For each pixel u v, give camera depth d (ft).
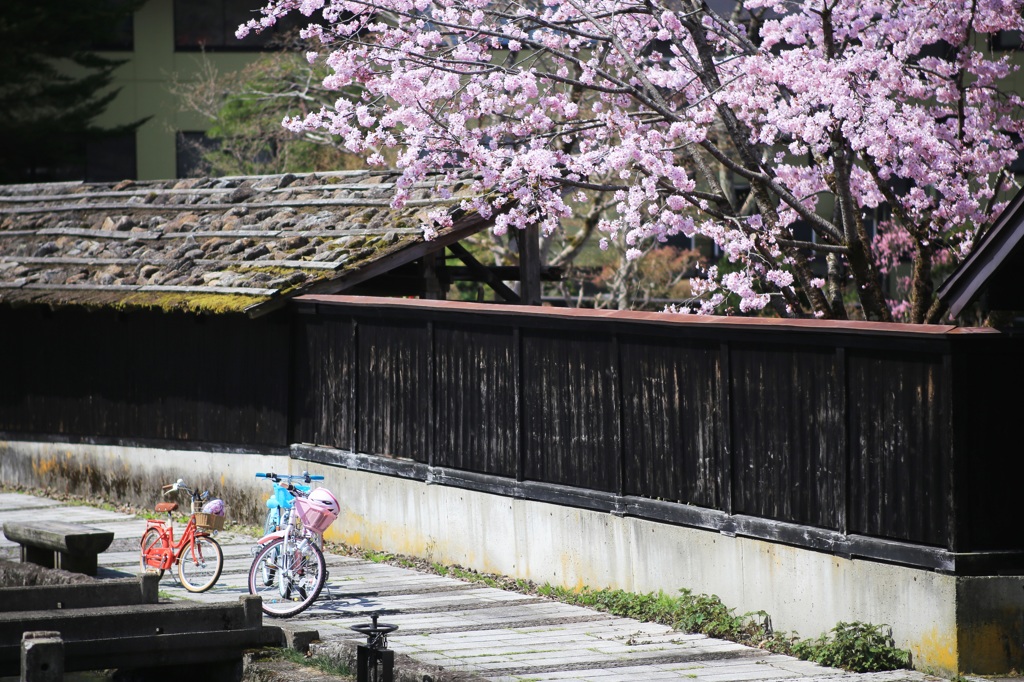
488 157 50.72
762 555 36.68
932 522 32.37
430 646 35.50
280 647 34.63
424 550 49.42
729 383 37.60
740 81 52.60
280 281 55.77
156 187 72.95
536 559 44.50
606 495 41.60
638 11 49.98
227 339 58.90
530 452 44.83
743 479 37.32
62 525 43.68
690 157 55.93
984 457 32.01
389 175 64.69
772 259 51.83
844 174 46.55
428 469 48.85
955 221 50.31
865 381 33.91
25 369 67.97
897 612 33.17
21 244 71.00
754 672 32.42
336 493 53.93
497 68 50.88
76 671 34.04
